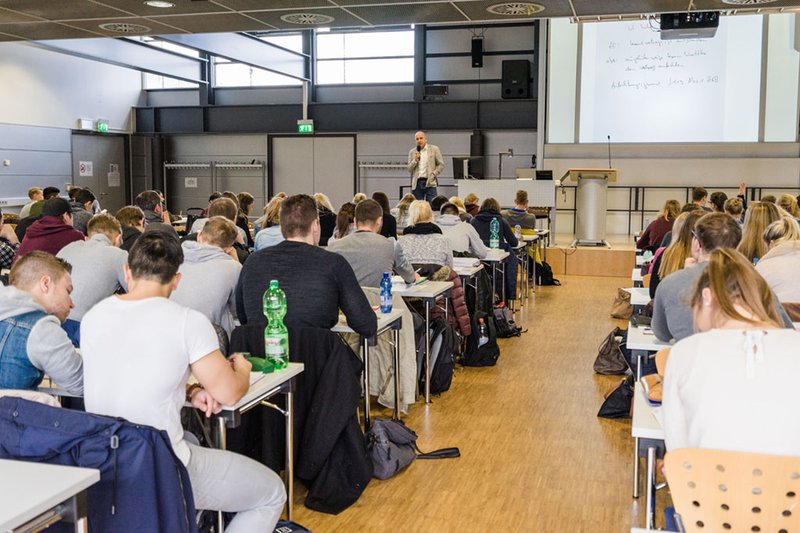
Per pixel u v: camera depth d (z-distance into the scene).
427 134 14.68
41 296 2.65
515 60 14.04
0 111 13.15
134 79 16.23
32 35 8.27
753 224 4.08
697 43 12.70
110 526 1.89
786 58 12.48
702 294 2.00
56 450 1.89
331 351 3.22
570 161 13.50
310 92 15.41
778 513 1.69
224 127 15.73
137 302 2.25
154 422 2.18
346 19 7.34
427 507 3.34
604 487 3.57
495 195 10.79
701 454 1.72
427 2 6.59
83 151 15.11
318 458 3.20
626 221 13.41
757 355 1.79
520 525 3.17
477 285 6.21
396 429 3.82
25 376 2.49
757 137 12.70
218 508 2.36
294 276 3.35
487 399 5.03
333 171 15.27
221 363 2.28
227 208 5.45
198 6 6.86
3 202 13.14
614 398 4.62
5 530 1.48
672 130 12.95
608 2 6.52
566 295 9.43
